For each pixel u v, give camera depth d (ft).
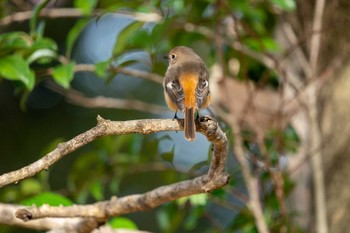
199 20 39.40
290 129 39.81
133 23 35.47
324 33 38.88
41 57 33.65
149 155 42.68
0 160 57.67
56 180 55.21
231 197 54.54
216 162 25.39
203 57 49.65
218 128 24.32
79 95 45.37
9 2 45.37
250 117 39.11
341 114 37.96
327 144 38.24
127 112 57.88
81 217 29.25
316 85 37.65
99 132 21.98
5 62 30.58
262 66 41.75
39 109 58.90
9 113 58.54
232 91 41.88
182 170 39.17
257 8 40.52
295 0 39.86
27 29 54.80
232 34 40.22
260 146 35.37
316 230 37.01
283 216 34.78
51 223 31.04
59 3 53.62
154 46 36.35
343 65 38.40
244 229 37.73
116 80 60.13
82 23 34.68
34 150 58.18
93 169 41.75
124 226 33.99
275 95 42.19
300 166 38.55
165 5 36.27
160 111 42.47
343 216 37.01
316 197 35.99
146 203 28.76
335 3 37.68
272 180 35.94
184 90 30.25
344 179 37.35
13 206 31.04
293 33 41.04
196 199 35.19
